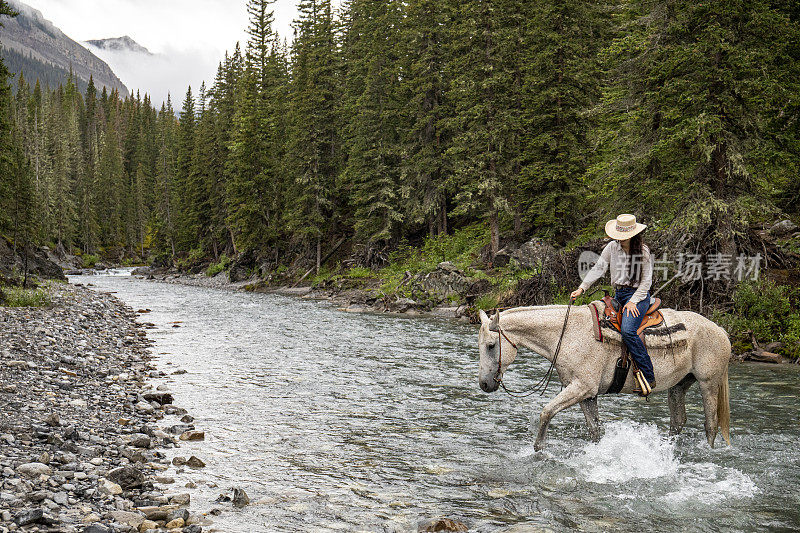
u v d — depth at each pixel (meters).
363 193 45.25
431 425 9.03
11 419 7.90
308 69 51.66
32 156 95.44
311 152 50.12
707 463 6.99
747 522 5.38
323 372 13.48
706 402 7.59
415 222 43.81
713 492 6.09
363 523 5.41
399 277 36.31
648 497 5.99
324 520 5.48
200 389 11.66
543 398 10.80
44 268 47.09
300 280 48.53
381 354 16.11
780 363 13.84
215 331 21.47
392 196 42.75
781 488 6.18
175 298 38.81
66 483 5.82
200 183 71.44
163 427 8.84
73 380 11.37
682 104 17.72
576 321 7.32
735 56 16.50
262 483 6.53
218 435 8.50
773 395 10.57
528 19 33.38
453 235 43.03
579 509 5.71
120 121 157.38
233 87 70.62
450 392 11.38
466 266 32.97
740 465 6.91
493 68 33.41
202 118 78.56
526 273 27.86
